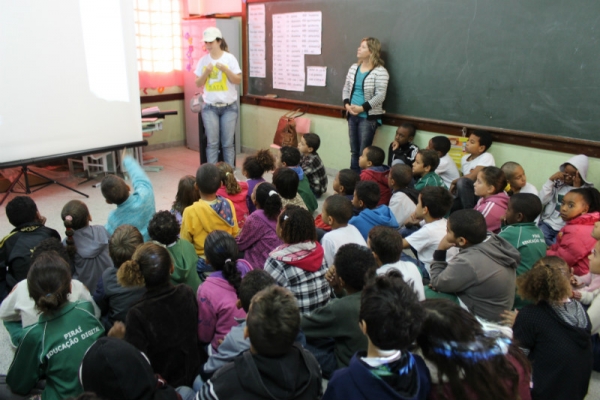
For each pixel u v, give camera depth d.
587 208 2.48
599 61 2.97
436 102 3.86
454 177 3.55
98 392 1.09
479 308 1.79
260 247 2.27
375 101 4.03
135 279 1.47
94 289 2.17
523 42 3.27
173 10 5.34
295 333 1.11
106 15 3.93
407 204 2.78
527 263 2.10
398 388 0.98
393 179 2.86
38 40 3.60
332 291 2.19
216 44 4.47
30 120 3.70
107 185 2.41
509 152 3.52
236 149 5.68
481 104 3.59
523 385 1.08
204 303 1.67
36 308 1.49
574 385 1.46
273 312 1.09
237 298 1.68
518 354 1.09
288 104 5.04
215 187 2.41
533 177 3.45
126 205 2.48
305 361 1.16
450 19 3.59
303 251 1.84
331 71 4.54
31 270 1.48
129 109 4.28
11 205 2.21
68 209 2.11
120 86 4.16
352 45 4.29
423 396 1.02
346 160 4.70
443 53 3.71
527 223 2.16
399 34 3.94
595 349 1.98
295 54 4.80
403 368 1.01
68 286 1.52
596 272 1.96
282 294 1.14
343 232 2.15
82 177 4.55
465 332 1.00
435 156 3.03
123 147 4.31
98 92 4.04
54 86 3.76
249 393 1.08
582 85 3.08
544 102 3.27
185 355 1.55
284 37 4.84
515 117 3.44
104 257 2.20
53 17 3.64
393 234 1.78
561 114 3.21
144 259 1.48
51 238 1.98
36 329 1.48
